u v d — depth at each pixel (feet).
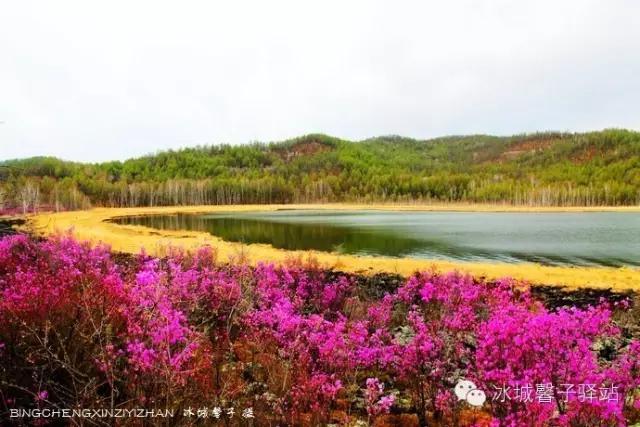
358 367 25.16
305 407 20.58
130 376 17.53
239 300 29.96
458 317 27.02
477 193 438.40
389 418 21.62
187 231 157.79
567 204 402.72
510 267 71.20
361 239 133.18
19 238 53.42
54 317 19.02
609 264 86.84
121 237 113.39
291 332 26.12
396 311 39.34
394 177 522.06
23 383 17.71
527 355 19.08
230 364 24.38
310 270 50.26
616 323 38.47
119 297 21.27
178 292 27.53
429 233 152.05
